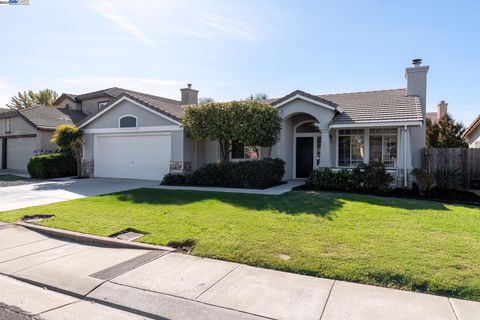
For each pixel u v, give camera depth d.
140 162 17.56
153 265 5.56
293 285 4.76
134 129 17.39
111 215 8.66
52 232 7.41
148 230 7.31
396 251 5.69
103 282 4.94
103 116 18.52
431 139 22.72
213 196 11.16
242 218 8.02
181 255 6.00
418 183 12.84
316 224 7.45
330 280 4.90
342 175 13.07
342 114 15.05
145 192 12.38
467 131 22.08
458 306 4.11
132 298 4.48
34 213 9.10
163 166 16.83
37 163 18.89
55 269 5.46
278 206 9.38
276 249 5.93
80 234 7.09
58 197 11.88
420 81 16.28
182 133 16.05
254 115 14.01
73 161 20.42
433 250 5.73
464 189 14.29
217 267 5.43
